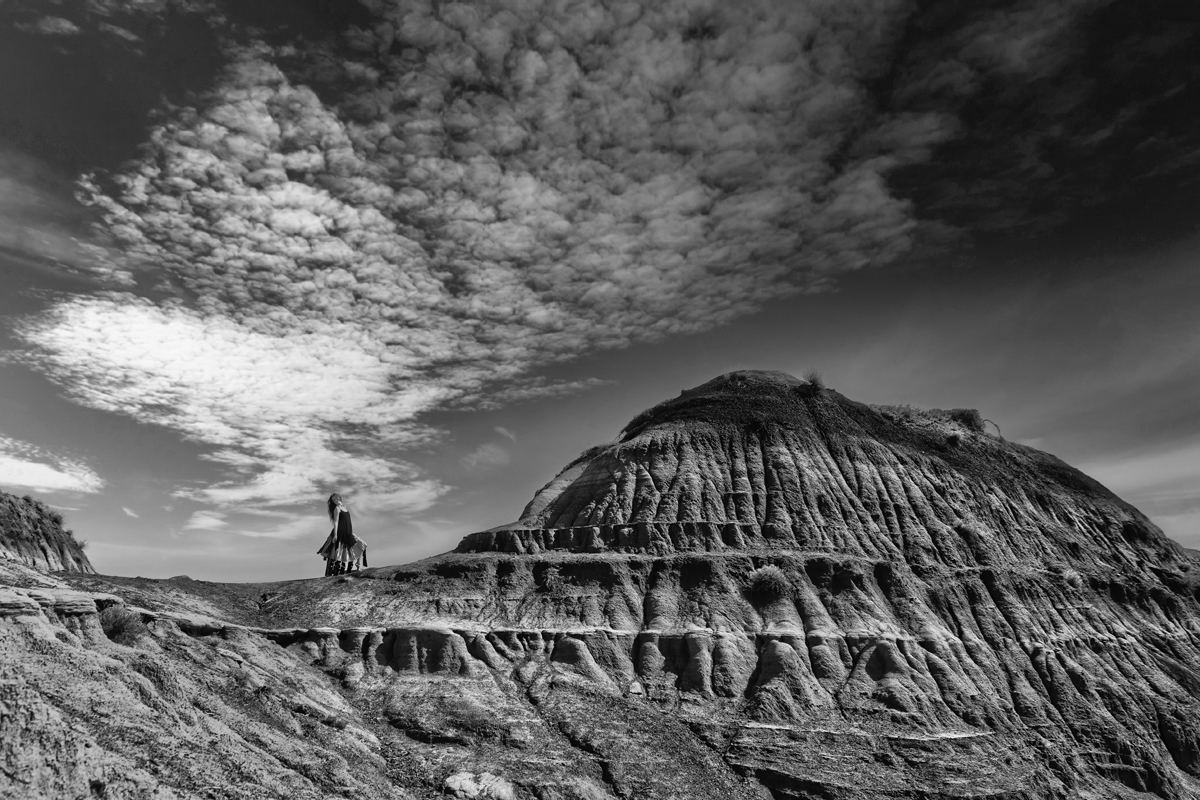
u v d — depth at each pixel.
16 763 26.98
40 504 67.44
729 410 99.94
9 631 32.81
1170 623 93.38
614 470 92.56
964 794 55.47
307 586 76.62
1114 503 115.38
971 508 96.88
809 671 66.88
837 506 88.00
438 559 82.81
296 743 43.06
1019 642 77.88
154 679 38.16
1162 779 67.19
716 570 75.62
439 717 57.03
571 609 72.62
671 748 57.62
